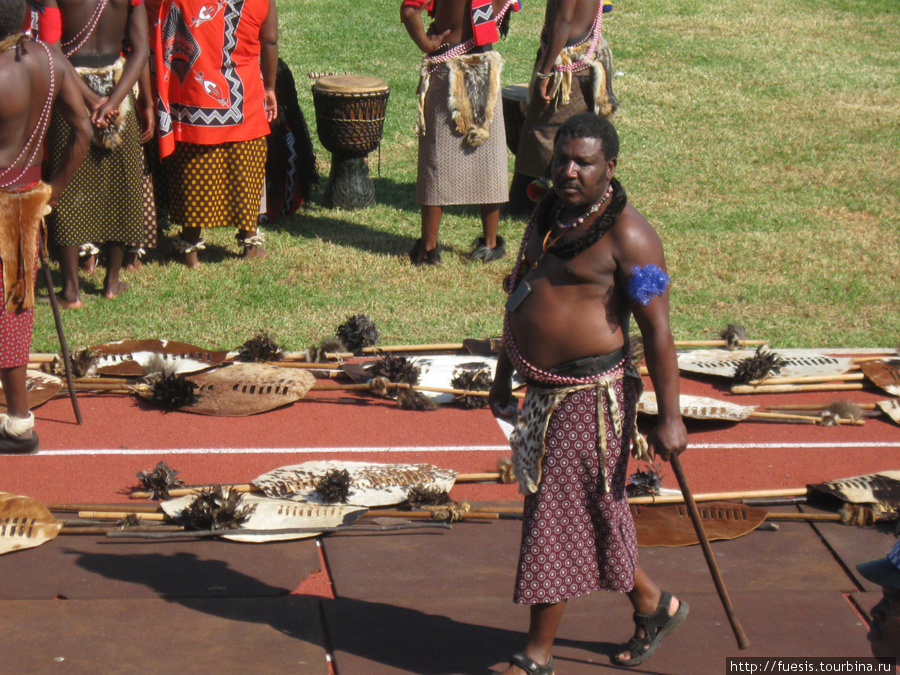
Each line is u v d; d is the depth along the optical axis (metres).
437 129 21.22
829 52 44.19
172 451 14.52
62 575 11.34
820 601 11.28
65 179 13.88
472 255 22.70
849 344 19.27
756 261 23.08
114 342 17.31
